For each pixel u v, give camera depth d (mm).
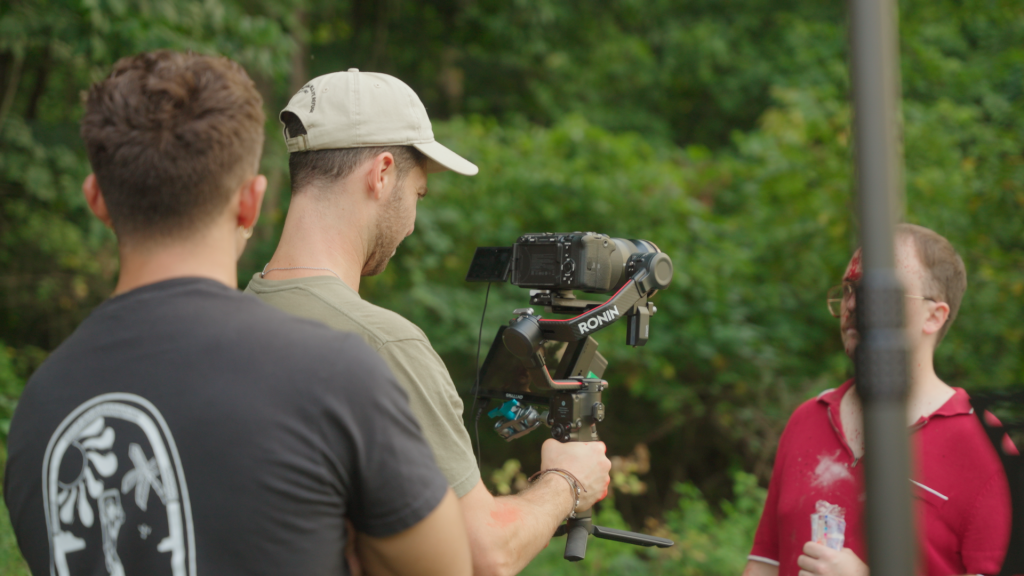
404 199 1502
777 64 9898
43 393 1037
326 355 1000
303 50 7789
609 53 10016
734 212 7027
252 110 1066
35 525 1032
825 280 6250
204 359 985
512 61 10156
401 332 1330
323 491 971
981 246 5809
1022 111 6164
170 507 949
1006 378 5547
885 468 714
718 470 7055
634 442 7027
